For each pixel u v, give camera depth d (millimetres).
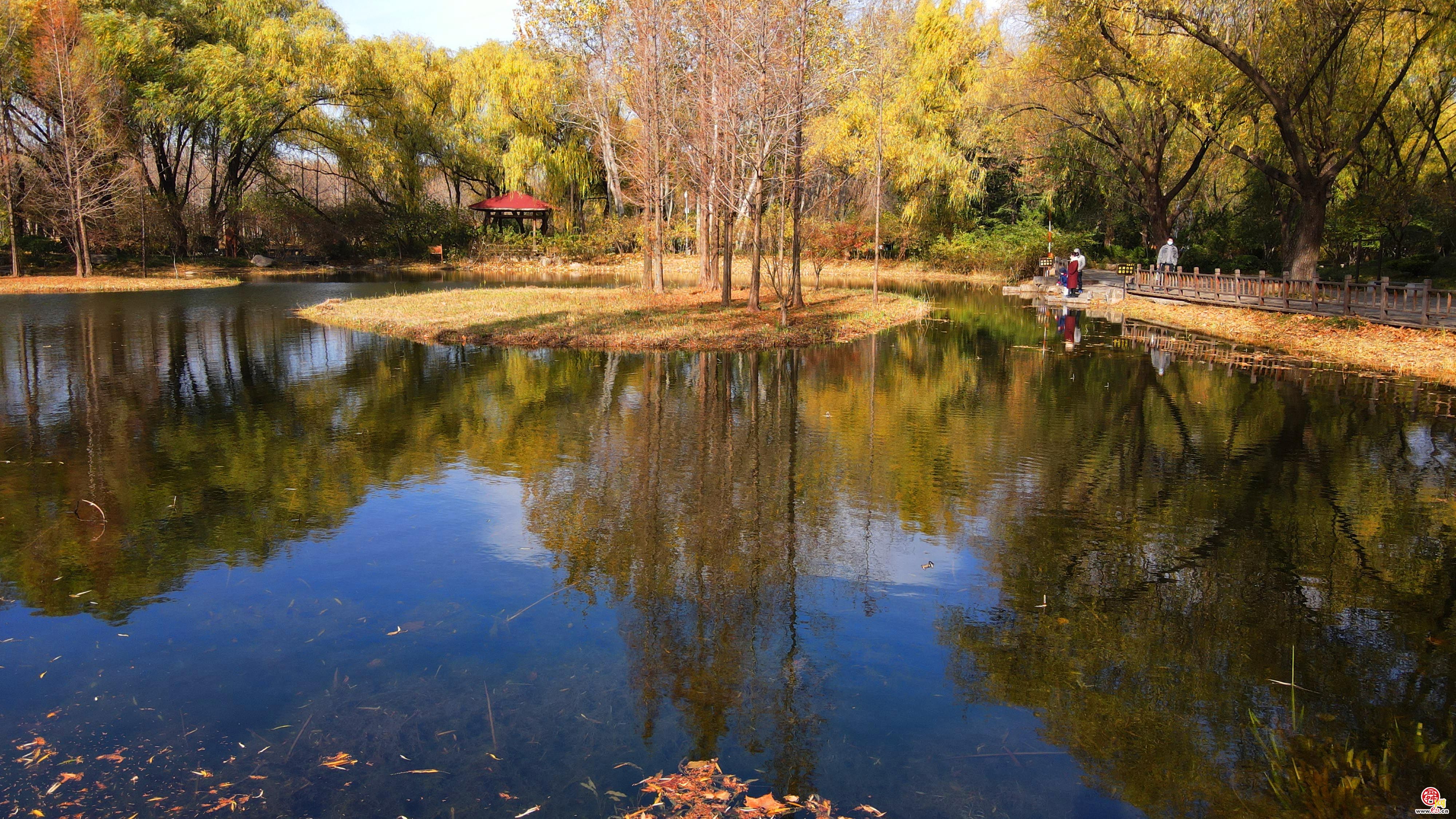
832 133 29781
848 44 20391
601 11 26938
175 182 41312
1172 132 28078
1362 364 13812
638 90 25500
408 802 3062
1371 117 19875
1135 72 23172
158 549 5555
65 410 9898
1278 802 3109
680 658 4137
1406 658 4191
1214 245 35781
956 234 40375
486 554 5461
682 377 12398
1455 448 8258
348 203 46156
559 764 3291
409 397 10711
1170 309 23062
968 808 3059
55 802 3080
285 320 19500
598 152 42188
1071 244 36750
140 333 16891
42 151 30359
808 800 3092
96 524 6043
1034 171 35719
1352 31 19938
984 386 11750
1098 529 5992
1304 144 21969
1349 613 4684
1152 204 30219
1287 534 5898
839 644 4289
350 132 40844
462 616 4574
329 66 38062
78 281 28953
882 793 3141
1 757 3348
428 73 45688
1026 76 30594
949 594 4898
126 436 8609
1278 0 18266
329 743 3441
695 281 34219
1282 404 10484
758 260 20562
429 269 42812
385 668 4031
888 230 42594
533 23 29141
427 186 52281
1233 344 16562
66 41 29031
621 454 7973
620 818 2963
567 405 10297
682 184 28000
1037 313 23359
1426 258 28172
